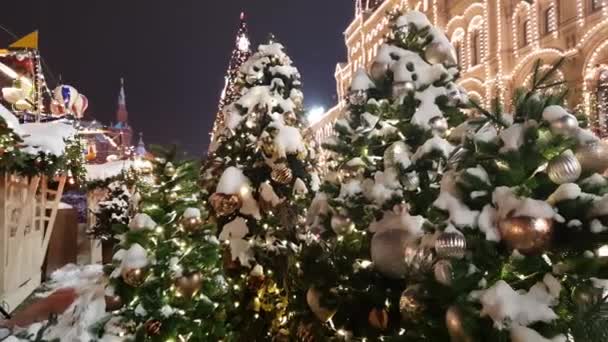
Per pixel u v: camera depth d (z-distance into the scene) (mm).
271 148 6293
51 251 12328
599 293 2189
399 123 4316
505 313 2229
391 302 3672
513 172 2477
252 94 7059
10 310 8492
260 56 7480
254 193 6461
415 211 3752
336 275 4027
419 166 3678
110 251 13180
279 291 5867
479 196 2508
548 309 2219
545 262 2389
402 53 4730
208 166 7125
